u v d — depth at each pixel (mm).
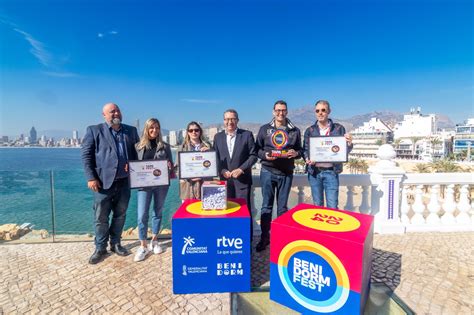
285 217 2551
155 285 3076
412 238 4566
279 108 3928
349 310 2074
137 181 3621
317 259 2186
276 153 3826
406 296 2875
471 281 3188
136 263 3639
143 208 3750
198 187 3955
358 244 1990
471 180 4949
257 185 4707
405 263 3639
